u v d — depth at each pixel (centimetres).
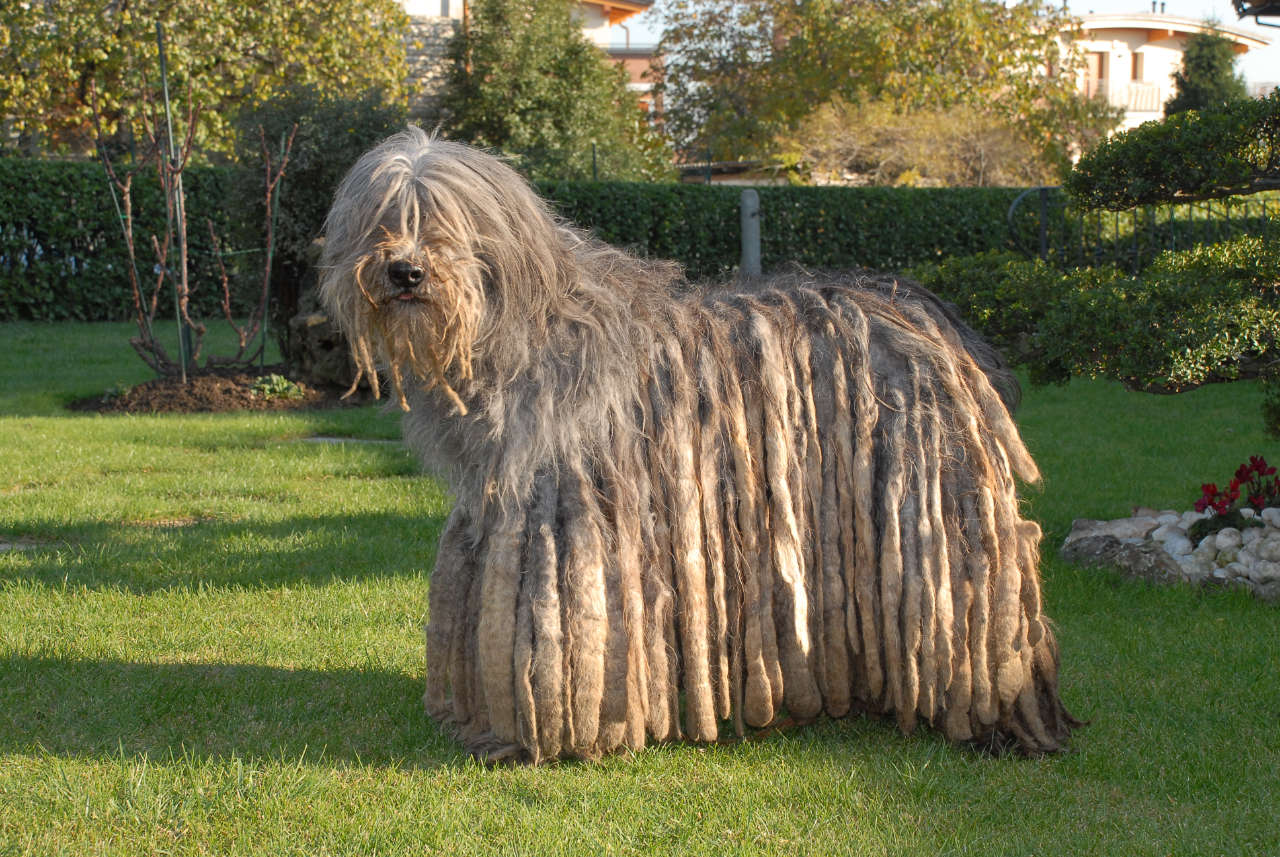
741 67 2988
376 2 2091
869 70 2591
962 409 350
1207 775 359
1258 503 590
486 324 328
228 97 2016
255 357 1152
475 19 2225
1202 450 864
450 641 361
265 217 1158
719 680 347
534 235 334
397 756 370
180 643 476
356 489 738
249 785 346
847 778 353
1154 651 468
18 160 1614
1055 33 2678
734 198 1667
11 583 542
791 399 350
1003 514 347
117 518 661
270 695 423
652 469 342
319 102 1173
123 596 531
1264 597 538
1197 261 519
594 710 334
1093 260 788
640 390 347
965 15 2561
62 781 348
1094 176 564
